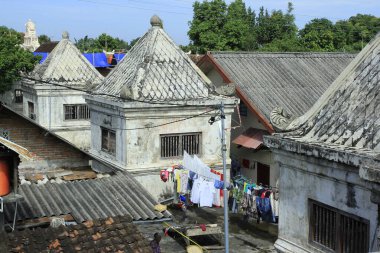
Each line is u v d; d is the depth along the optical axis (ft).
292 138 35.01
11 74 104.63
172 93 65.31
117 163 65.26
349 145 31.37
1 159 29.84
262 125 76.13
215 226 52.85
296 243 35.24
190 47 166.09
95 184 48.21
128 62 71.92
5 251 28.35
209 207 68.03
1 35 110.42
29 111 100.68
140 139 63.05
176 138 65.41
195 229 51.85
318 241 33.40
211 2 165.58
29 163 50.06
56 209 41.81
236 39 164.14
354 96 34.63
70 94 94.43
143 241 31.19
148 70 66.64
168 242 49.65
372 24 173.99
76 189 46.65
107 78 73.05
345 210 30.37
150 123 63.21
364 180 26.94
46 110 93.66
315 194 32.96
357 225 29.89
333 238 31.94
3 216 35.65
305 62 88.79
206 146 66.95
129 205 44.34
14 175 30.63
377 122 30.99
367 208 28.55
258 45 173.27
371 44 36.52
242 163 81.35
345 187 30.25
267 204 60.70
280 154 35.88
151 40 70.54
